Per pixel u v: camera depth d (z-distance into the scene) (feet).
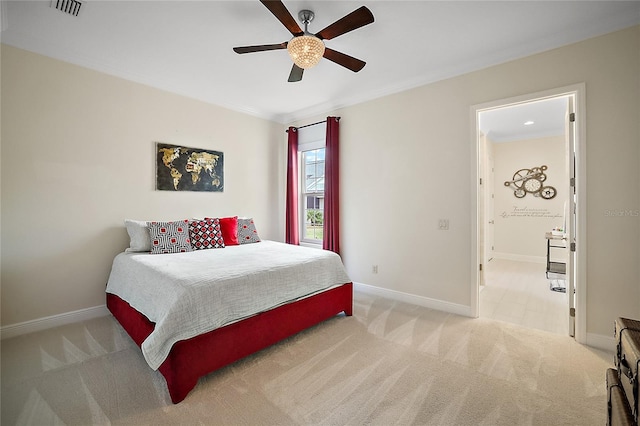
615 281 7.30
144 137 10.46
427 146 10.36
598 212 7.45
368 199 12.05
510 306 10.62
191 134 11.76
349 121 12.65
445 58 9.00
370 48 8.41
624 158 7.14
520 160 18.85
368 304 10.79
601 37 7.33
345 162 12.82
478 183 9.46
